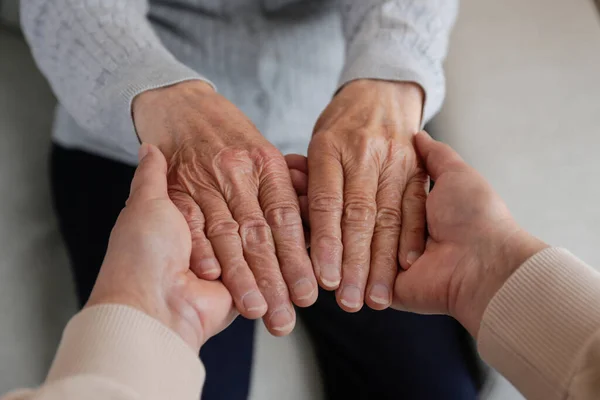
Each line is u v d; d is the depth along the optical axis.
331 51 0.61
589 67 0.69
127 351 0.34
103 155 0.61
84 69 0.50
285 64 0.59
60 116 0.61
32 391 0.32
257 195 0.46
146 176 0.43
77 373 0.33
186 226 0.41
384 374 0.56
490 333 0.39
